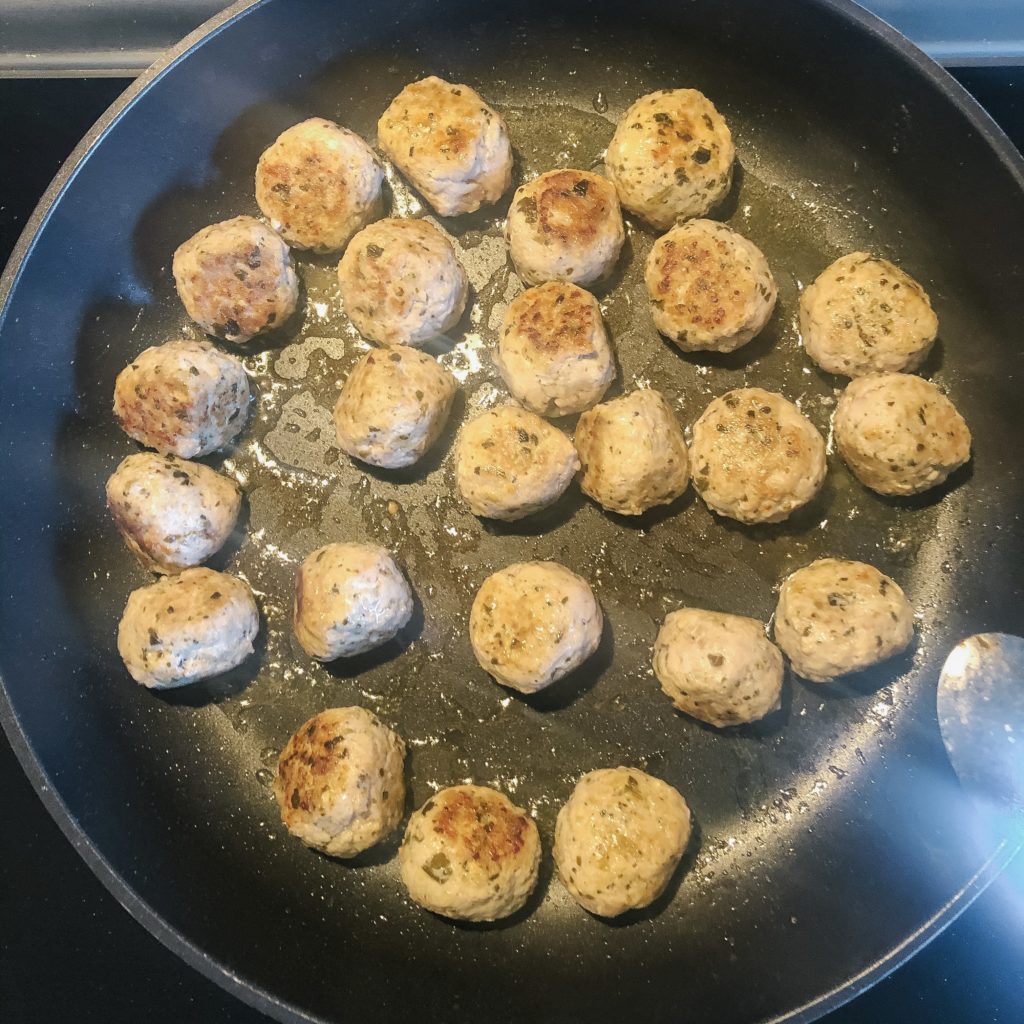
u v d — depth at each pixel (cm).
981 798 25
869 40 26
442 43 30
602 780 26
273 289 28
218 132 29
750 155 30
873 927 25
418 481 29
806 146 30
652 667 27
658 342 29
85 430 29
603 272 28
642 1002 25
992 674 26
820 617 26
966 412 28
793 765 27
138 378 28
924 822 26
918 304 27
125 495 27
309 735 26
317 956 26
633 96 31
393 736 27
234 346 30
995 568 27
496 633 26
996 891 26
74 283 28
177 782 28
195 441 28
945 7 29
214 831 27
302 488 29
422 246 28
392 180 30
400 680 28
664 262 28
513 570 27
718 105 30
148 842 27
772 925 26
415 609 28
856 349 27
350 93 31
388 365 27
